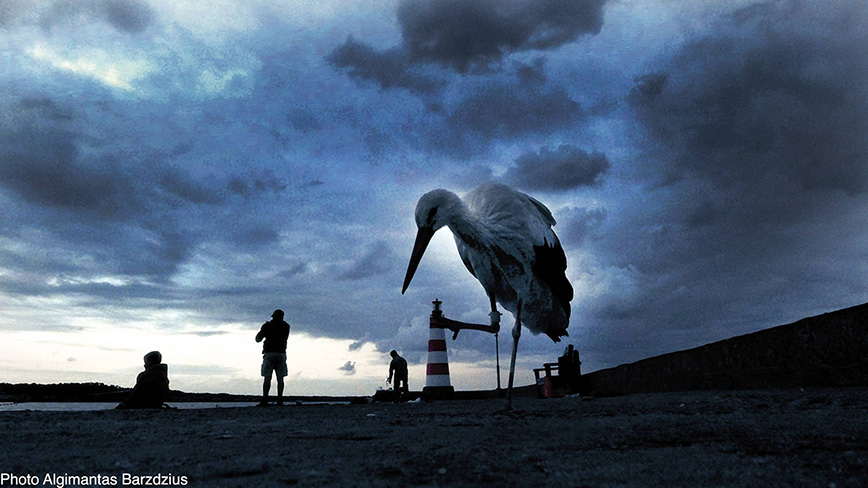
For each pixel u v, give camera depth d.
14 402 15.85
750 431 3.01
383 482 1.99
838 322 6.12
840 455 2.29
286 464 2.39
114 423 4.88
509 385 5.37
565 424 3.74
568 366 12.41
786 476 1.95
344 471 2.20
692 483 1.88
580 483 1.92
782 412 3.94
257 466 2.33
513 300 6.65
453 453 2.59
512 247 5.97
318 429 3.86
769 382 7.13
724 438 2.82
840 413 3.65
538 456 2.46
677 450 2.54
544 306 6.54
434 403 8.82
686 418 3.81
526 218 6.02
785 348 6.88
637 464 2.22
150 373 8.86
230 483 2.04
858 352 5.86
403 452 2.66
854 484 1.82
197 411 7.04
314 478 2.08
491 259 6.13
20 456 2.80
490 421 4.19
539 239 6.07
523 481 1.97
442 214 5.98
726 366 8.07
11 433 3.96
